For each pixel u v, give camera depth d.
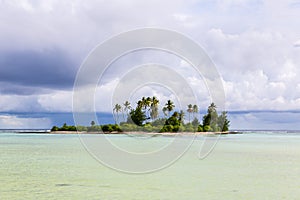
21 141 57.72
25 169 23.95
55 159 29.84
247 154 36.28
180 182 19.47
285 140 72.50
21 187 17.86
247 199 15.74
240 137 89.50
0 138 70.56
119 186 18.22
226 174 22.39
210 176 21.50
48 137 74.81
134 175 21.66
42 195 16.14
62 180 19.72
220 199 15.69
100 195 16.23
